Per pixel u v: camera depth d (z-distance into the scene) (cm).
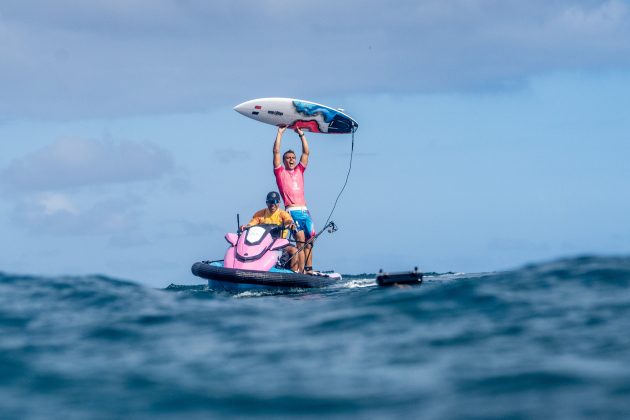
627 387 2094
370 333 2961
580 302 3278
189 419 2030
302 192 6097
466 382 2234
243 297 5041
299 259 5853
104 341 2925
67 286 4231
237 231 5900
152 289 4412
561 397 2053
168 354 2705
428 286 4288
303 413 2052
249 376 2397
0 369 2511
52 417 2056
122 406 2134
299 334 3019
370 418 1992
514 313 3136
